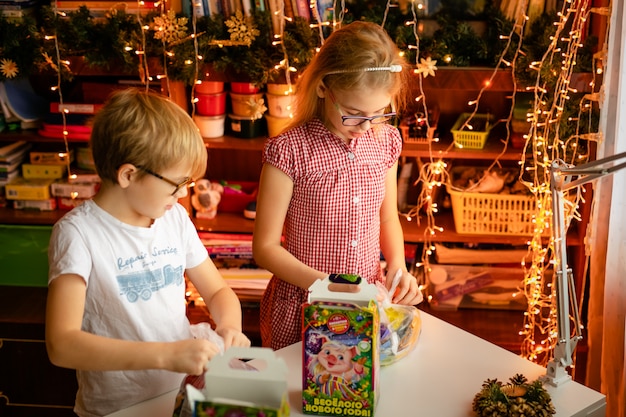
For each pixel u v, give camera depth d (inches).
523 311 111.3
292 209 77.7
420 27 104.1
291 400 58.6
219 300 66.7
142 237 62.5
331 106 72.3
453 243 110.8
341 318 55.1
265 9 98.8
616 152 87.1
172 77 97.7
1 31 95.6
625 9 84.6
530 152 103.5
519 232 106.2
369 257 79.3
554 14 96.7
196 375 56.6
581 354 105.2
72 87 112.5
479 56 96.8
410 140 105.0
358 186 76.7
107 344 55.8
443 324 70.3
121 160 58.2
